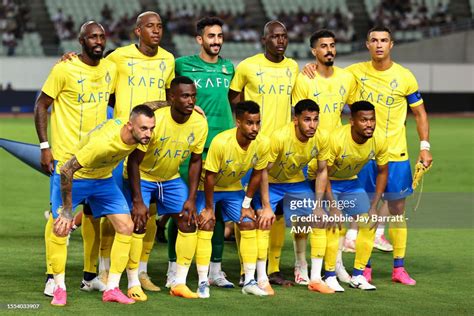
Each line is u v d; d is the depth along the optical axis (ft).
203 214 84.79
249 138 81.76
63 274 80.02
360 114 85.87
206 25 91.61
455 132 294.87
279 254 91.50
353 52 400.88
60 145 84.64
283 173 88.48
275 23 92.22
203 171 88.22
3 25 387.14
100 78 85.15
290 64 93.97
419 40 395.34
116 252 80.89
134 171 81.30
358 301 82.74
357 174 94.48
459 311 78.79
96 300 81.66
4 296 82.48
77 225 110.83
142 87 89.35
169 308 78.84
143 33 88.84
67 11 401.29
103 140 76.95
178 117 81.25
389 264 102.32
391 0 431.02
